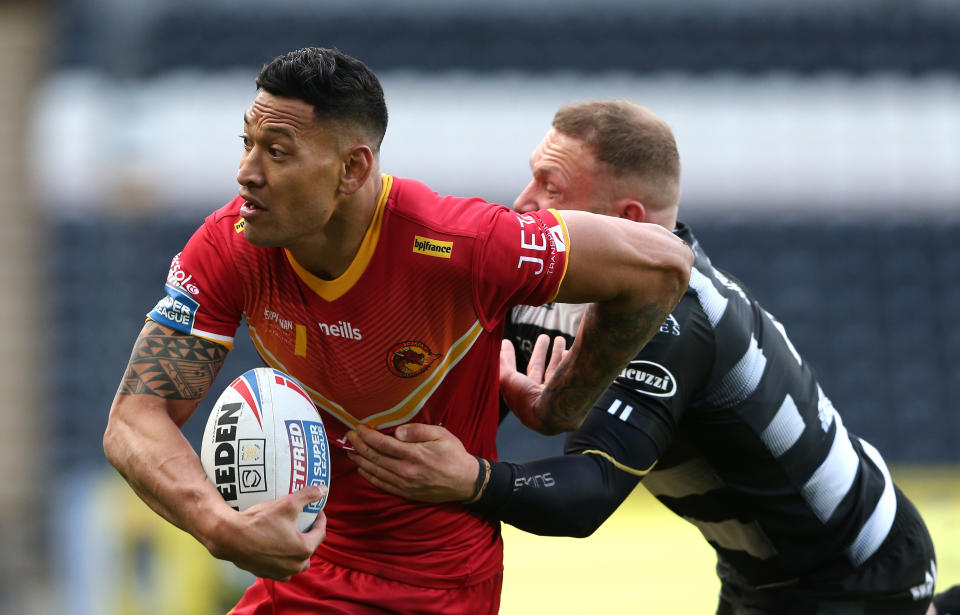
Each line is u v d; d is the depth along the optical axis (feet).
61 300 140.56
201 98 154.30
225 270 32.42
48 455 135.23
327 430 34.53
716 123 158.10
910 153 156.76
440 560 35.50
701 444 41.14
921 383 147.95
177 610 83.51
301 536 30.35
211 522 29.84
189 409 32.83
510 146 152.66
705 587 73.61
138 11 116.37
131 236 128.88
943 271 153.17
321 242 30.89
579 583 72.84
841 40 169.78
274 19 167.32
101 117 129.49
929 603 46.34
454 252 31.17
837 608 43.29
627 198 39.40
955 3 173.88
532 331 41.19
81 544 89.20
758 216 155.74
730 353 39.22
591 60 166.61
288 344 33.04
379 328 31.96
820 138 157.38
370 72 30.50
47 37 141.08
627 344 33.78
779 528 42.27
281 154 29.17
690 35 170.60
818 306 151.84
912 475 88.99
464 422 34.81
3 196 139.64
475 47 167.84
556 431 36.37
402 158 150.61
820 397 43.68
